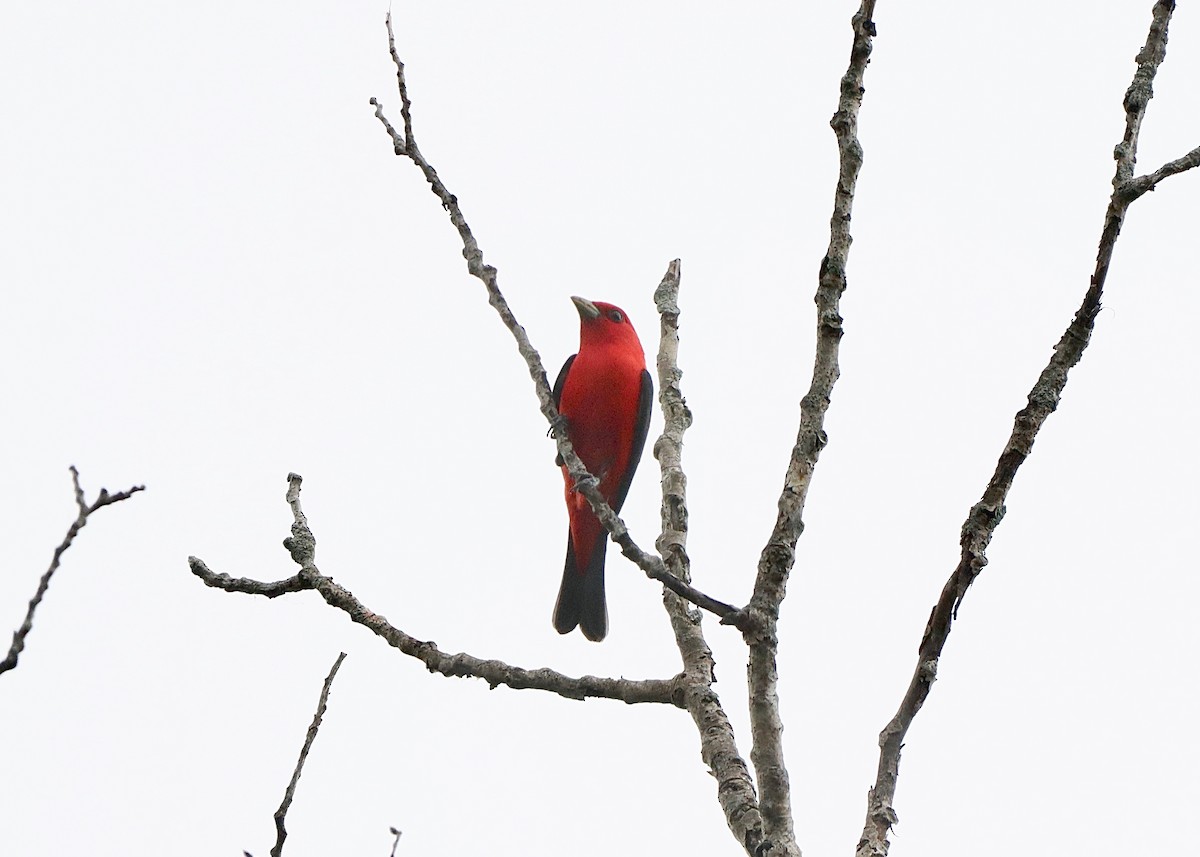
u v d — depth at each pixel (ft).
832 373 29.60
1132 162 27.78
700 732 31.53
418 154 37.11
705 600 28.96
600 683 33.35
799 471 29.35
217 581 36.40
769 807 27.58
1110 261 27.66
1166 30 28.71
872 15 30.25
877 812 26.37
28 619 24.07
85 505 24.86
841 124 29.94
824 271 29.76
